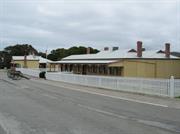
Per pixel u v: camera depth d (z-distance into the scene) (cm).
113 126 1123
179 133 1013
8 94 2422
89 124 1155
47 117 1312
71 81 4150
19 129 1048
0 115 1361
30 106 1684
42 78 5566
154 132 1024
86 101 2011
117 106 1770
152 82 2511
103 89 3156
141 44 5981
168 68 5566
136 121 1245
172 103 1972
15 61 11175
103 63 5675
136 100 2136
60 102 1914
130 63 5438
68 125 1127
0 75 6569
